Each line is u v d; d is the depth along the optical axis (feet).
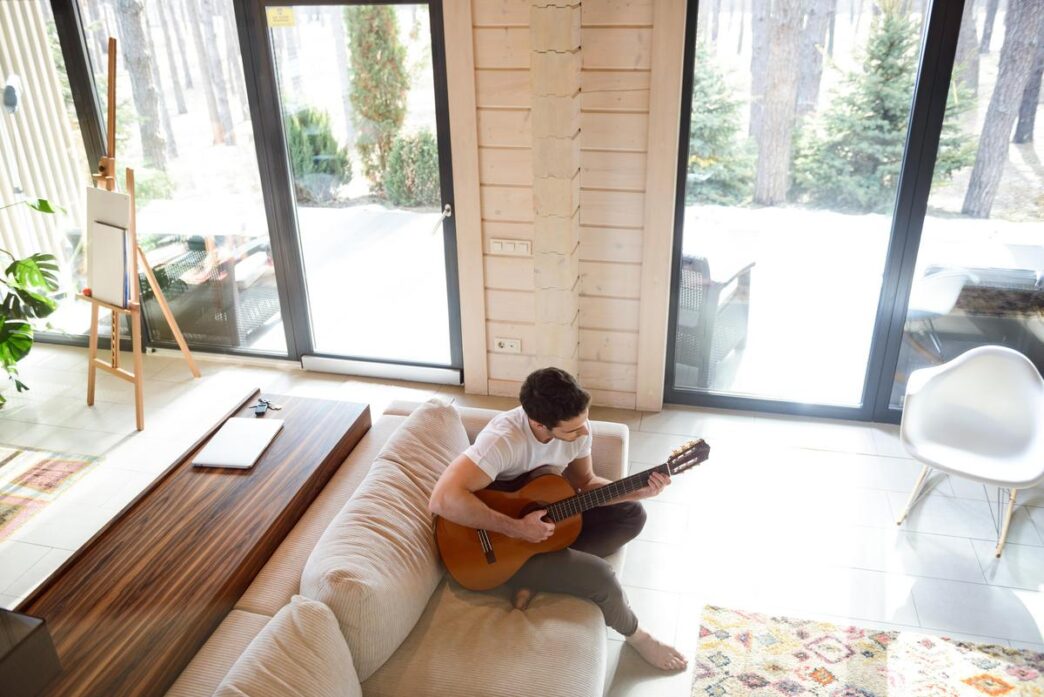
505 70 12.10
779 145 12.04
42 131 14.85
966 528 11.15
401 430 9.51
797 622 9.61
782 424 13.60
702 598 9.99
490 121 12.47
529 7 11.64
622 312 13.41
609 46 11.69
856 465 12.50
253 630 7.50
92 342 14.11
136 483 12.26
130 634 7.12
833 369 13.50
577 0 11.12
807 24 11.23
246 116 13.79
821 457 12.69
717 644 9.30
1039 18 10.50
